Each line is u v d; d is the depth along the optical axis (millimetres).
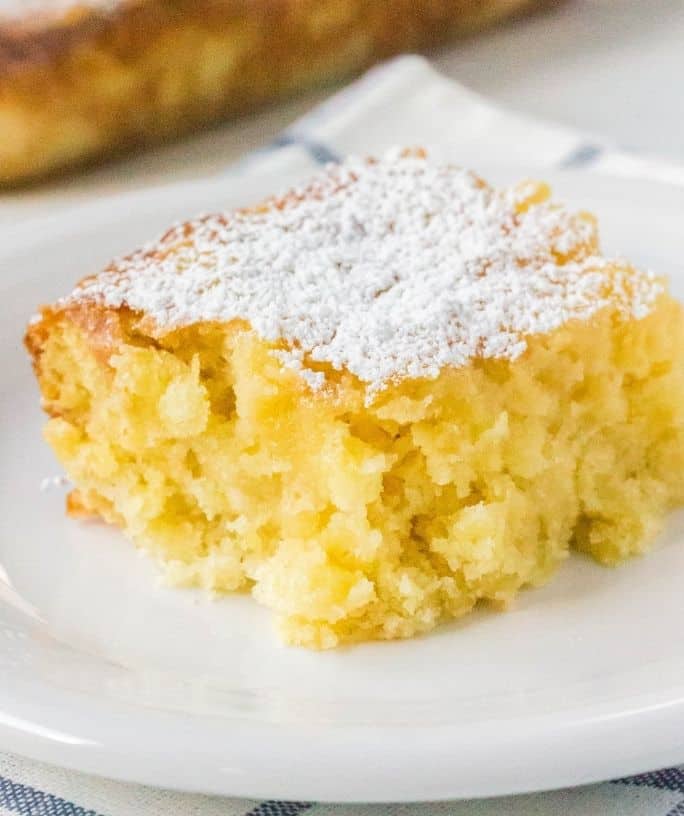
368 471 358
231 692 345
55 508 395
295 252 384
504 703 335
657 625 358
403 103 539
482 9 656
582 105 591
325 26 581
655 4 717
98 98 534
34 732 320
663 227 450
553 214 399
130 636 362
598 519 379
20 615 364
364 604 358
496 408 366
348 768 314
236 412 375
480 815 328
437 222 396
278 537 375
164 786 317
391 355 359
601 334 375
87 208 461
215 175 539
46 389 390
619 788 330
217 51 551
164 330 371
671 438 388
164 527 382
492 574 363
